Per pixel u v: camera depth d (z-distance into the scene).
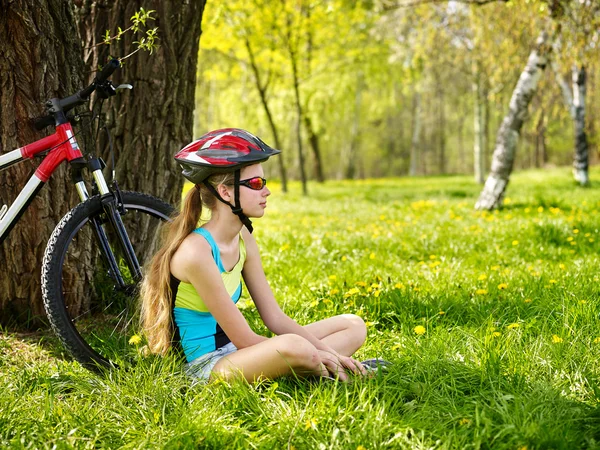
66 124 3.41
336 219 10.20
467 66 22.16
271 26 16.55
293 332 3.12
